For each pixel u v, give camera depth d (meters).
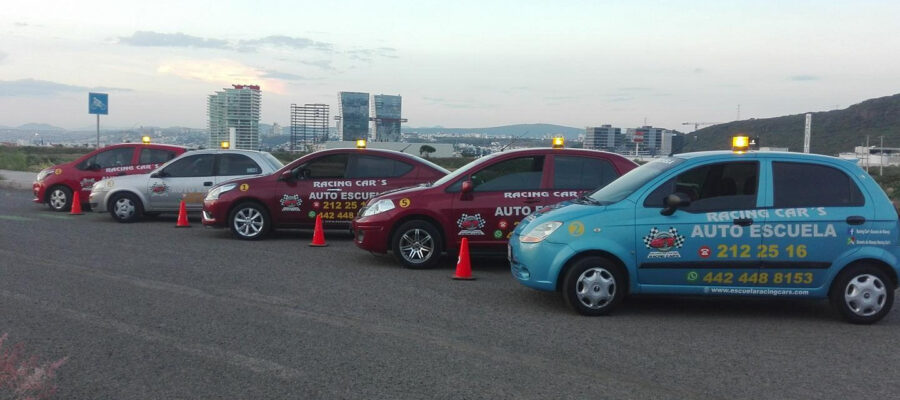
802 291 7.30
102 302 7.50
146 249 11.20
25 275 8.85
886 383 5.41
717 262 7.22
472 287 8.77
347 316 7.12
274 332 6.47
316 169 12.55
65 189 16.75
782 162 7.39
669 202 7.14
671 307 7.90
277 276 9.20
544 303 7.91
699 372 5.59
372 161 12.59
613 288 7.35
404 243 10.01
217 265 9.90
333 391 4.99
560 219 7.40
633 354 6.03
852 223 7.21
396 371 5.44
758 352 6.19
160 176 14.77
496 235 9.91
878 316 7.27
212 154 15.01
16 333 6.28
